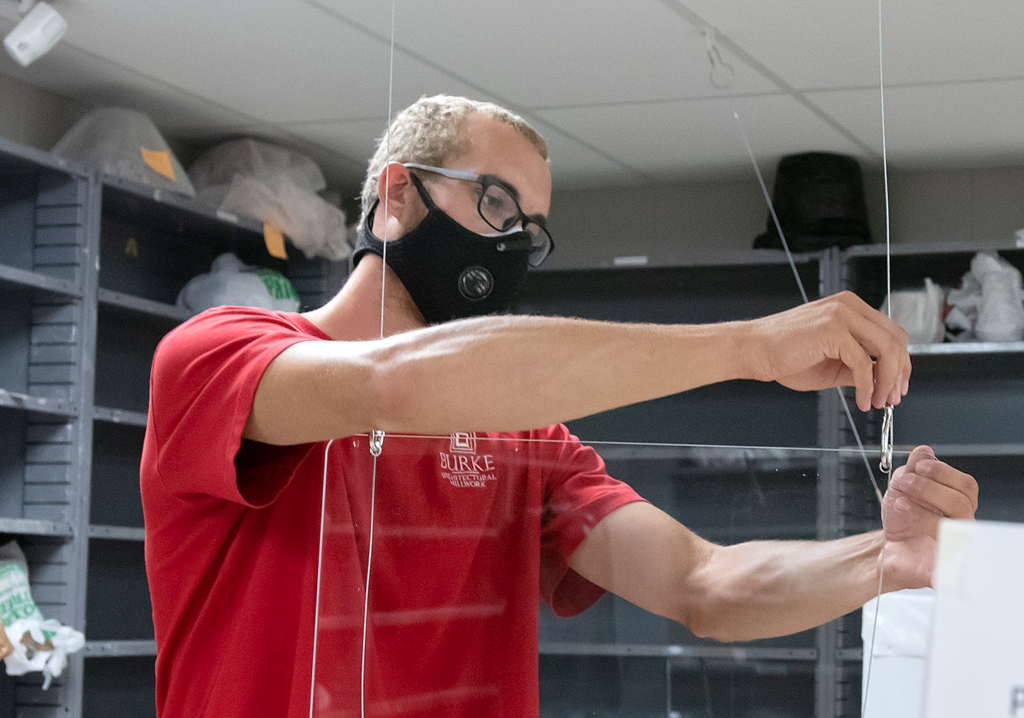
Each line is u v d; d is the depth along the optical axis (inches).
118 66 107.0
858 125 114.9
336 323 37.3
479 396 24.2
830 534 24.2
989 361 123.7
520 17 89.3
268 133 126.2
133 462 121.1
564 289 132.8
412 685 24.6
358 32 94.5
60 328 104.2
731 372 25.7
